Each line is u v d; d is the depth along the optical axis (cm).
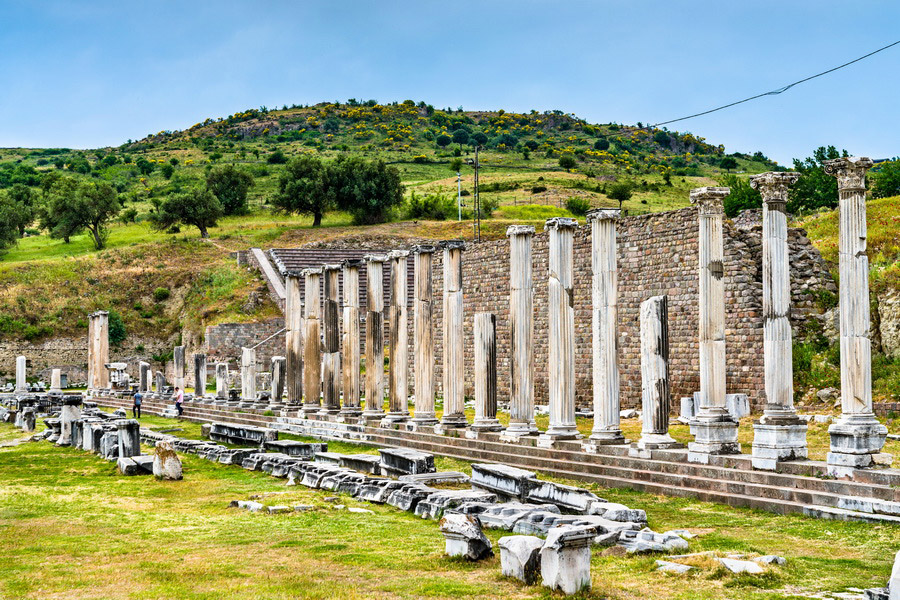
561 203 10631
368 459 2642
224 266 8450
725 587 1304
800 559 1478
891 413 2975
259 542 1727
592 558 1507
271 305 7625
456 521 1538
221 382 5141
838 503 1816
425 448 3161
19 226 10562
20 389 6544
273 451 3159
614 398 2556
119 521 2020
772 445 2053
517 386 2922
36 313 7950
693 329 3831
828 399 3288
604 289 2575
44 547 1717
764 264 2141
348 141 18875
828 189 6875
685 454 2261
